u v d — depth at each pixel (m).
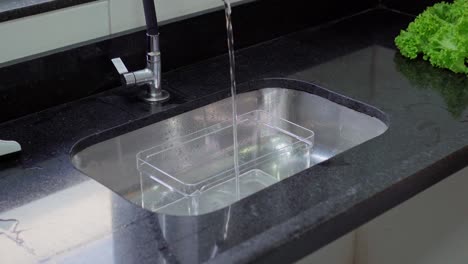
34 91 1.53
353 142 1.64
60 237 1.16
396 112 1.54
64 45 1.56
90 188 1.29
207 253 1.10
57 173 1.34
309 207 1.20
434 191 1.51
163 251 1.11
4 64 1.47
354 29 1.99
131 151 1.56
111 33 1.63
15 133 1.47
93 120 1.53
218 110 1.67
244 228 1.15
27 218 1.21
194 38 1.76
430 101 1.58
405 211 1.48
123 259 1.10
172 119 1.60
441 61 1.71
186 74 1.73
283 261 1.13
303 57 1.83
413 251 1.56
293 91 1.73
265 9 1.87
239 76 1.72
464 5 1.78
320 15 2.01
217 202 1.57
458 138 1.41
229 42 1.52
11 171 1.34
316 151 1.71
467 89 1.64
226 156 1.71
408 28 1.82
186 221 1.18
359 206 1.22
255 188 1.63
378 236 1.48
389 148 1.38
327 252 1.42
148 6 1.53
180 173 1.64
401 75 1.72
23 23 1.48
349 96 1.62
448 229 1.60
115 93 1.64
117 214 1.21
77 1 1.53
